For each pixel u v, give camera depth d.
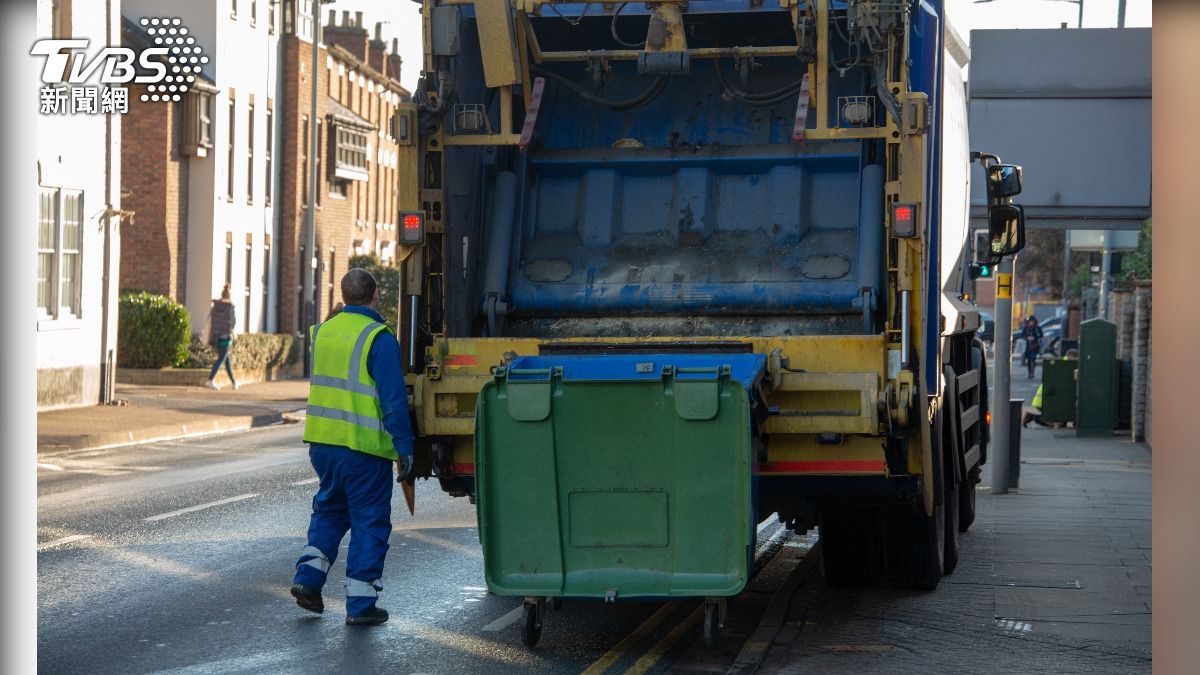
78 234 24.89
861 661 7.12
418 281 8.22
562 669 7.12
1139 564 10.36
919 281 7.75
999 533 12.14
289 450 19.67
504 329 8.75
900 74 7.82
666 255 8.67
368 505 8.04
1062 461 19.47
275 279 42.25
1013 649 7.43
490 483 7.20
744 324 8.52
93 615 8.31
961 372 10.90
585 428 7.09
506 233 8.73
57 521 12.15
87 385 25.28
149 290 35.91
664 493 7.06
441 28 8.27
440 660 7.27
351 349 7.93
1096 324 23.94
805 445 7.68
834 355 7.79
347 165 47.69
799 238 8.55
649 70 8.64
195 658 7.25
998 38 20.05
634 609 8.88
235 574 9.70
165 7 36.62
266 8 40.72
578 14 8.64
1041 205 20.11
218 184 37.44
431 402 8.02
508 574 7.21
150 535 11.42
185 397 29.16
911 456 7.76
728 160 8.71
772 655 7.26
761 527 12.85
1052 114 20.00
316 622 8.17
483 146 8.84
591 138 9.04
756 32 8.84
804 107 8.07
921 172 7.77
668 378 7.01
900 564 9.07
